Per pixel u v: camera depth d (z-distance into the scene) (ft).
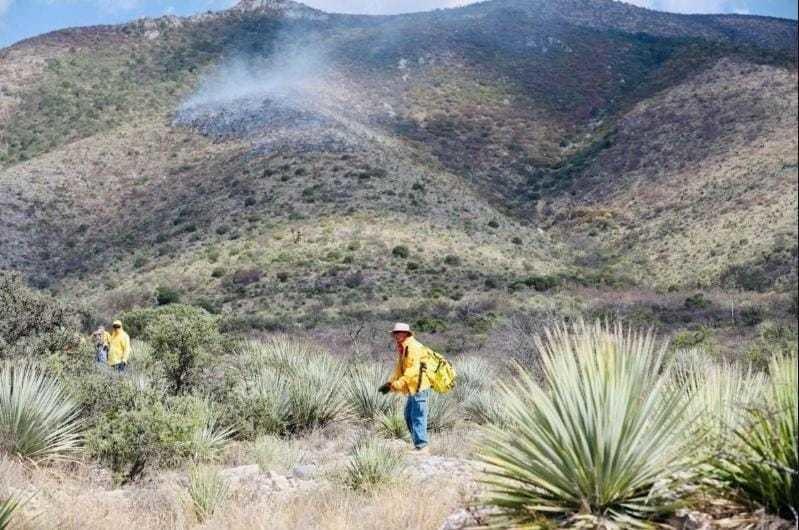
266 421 37.17
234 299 186.09
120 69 460.96
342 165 285.84
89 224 272.51
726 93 381.19
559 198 344.28
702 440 12.80
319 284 192.44
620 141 377.30
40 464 27.84
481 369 58.29
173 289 196.75
